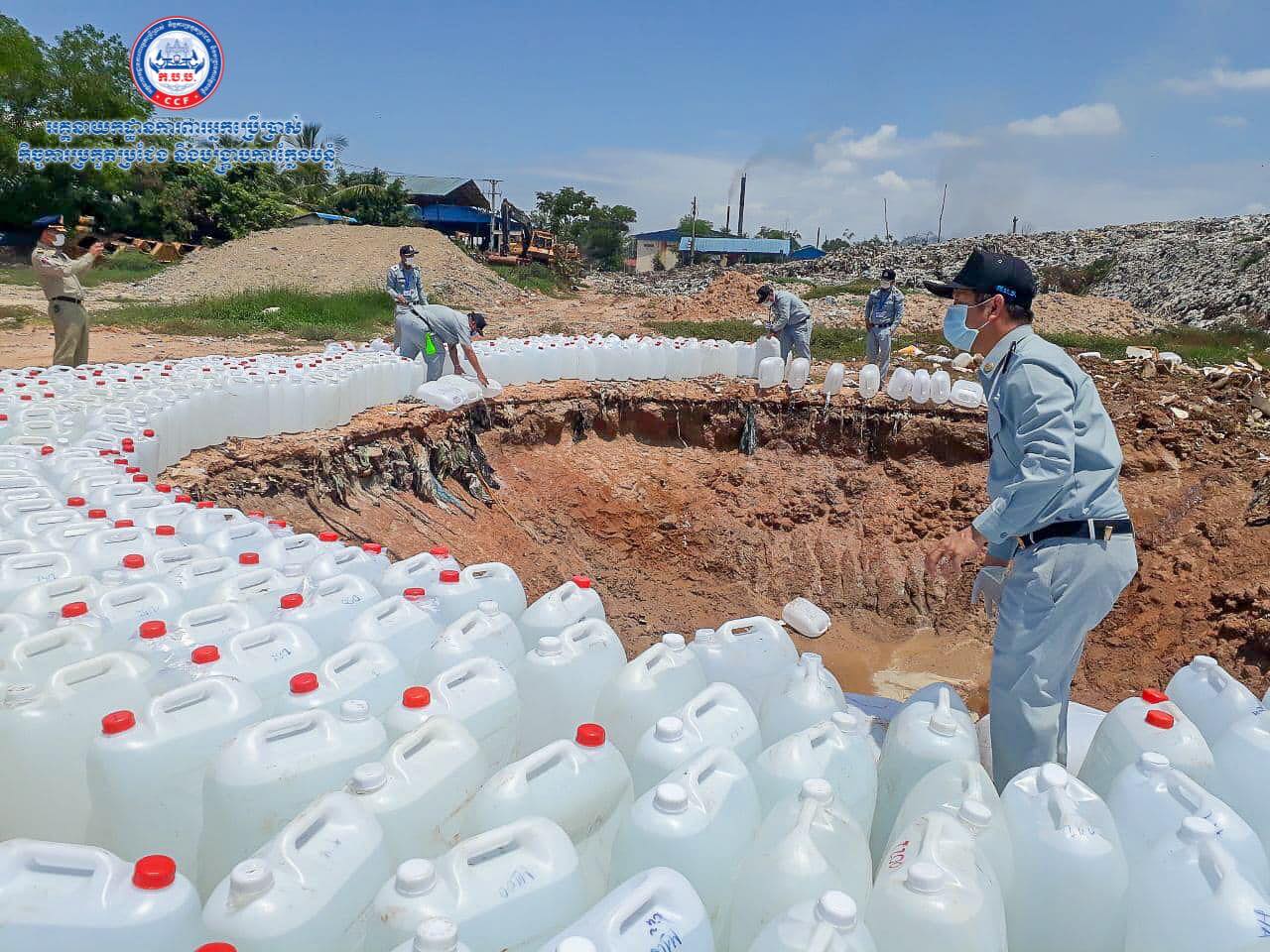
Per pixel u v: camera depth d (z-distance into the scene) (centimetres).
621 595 1031
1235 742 306
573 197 7394
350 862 217
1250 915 217
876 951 206
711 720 301
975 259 343
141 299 2286
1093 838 243
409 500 898
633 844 239
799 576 1109
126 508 473
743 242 6844
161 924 190
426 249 2825
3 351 1362
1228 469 1016
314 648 329
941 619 1048
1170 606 852
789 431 1223
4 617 318
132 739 250
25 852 196
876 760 335
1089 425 337
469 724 294
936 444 1177
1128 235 3869
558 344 1234
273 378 819
